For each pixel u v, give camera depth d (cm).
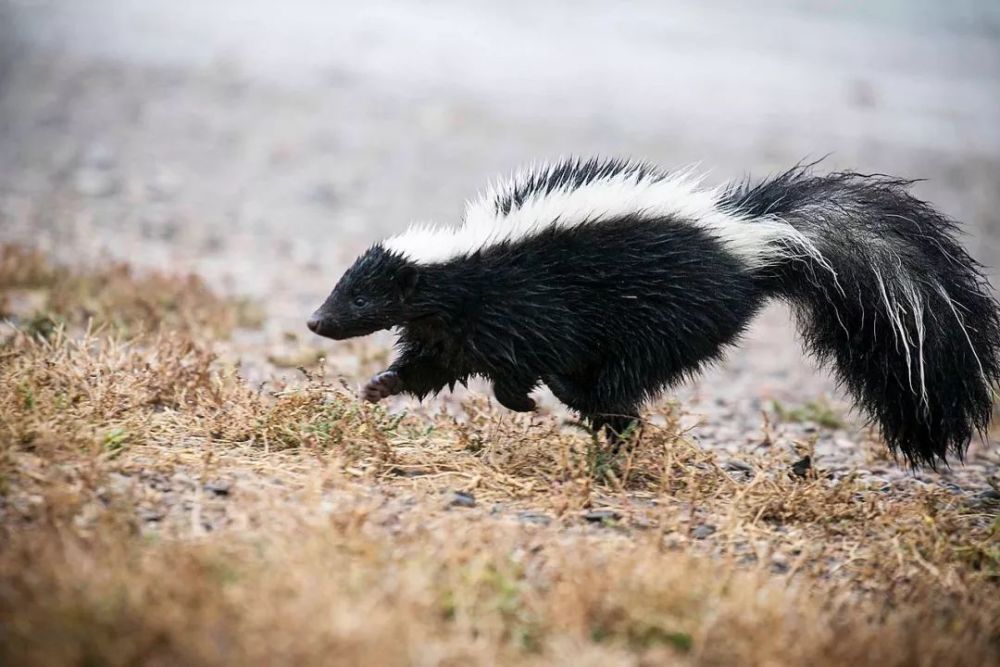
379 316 1361
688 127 4056
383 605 856
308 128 3816
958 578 1088
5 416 1216
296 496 1093
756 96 4500
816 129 4134
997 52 5494
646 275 1338
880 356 1423
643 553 991
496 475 1230
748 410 1869
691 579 938
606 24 5531
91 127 3588
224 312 2023
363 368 1816
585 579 920
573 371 1386
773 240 1392
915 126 4300
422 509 1084
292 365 1817
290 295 2350
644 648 870
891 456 1570
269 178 3322
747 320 1391
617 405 1371
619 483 1228
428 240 1371
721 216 1383
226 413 1321
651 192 1369
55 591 849
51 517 978
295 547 930
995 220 3409
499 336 1349
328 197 3209
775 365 2256
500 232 1361
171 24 4866
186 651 788
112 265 2128
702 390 2012
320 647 791
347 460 1225
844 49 5331
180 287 2064
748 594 930
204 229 2808
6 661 776
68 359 1420
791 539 1161
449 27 5269
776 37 5472
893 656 887
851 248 1415
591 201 1348
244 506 1053
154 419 1314
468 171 3538
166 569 880
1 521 1004
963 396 1410
